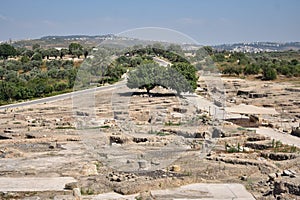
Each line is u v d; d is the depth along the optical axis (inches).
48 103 2172.7
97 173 838.5
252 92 2461.9
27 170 887.7
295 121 1581.0
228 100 2190.0
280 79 3321.9
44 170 884.0
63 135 1259.8
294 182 684.7
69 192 726.5
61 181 796.0
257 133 1280.8
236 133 1222.3
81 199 676.1
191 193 708.7
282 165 893.8
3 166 930.1
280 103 2028.8
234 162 908.6
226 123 1366.9
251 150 1057.5
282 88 2682.1
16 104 2206.0
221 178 804.6
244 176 804.0
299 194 662.5
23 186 768.3
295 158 949.2
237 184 761.0
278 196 662.5
